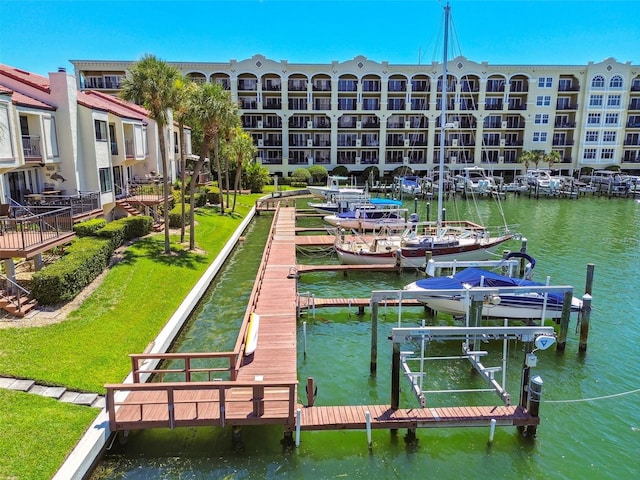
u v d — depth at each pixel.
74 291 17.30
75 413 11.59
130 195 32.50
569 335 18.70
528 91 76.50
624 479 11.13
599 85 76.62
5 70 27.22
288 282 23.50
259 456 11.55
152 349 15.36
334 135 76.56
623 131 78.31
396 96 76.88
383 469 11.29
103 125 27.98
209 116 25.88
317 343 18.14
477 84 76.12
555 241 35.88
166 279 21.48
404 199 63.03
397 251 27.06
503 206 57.09
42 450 10.20
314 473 11.11
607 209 54.16
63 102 24.91
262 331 17.11
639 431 12.88
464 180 64.19
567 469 11.43
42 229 18.34
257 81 74.19
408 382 15.29
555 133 79.00
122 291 18.94
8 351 13.48
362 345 18.02
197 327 19.03
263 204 53.88
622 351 17.44
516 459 11.71
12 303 15.77
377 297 15.84
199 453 11.57
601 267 28.34
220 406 11.51
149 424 11.43
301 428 11.84
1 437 10.30
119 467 11.06
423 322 15.27
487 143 78.31
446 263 21.31
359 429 12.12
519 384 15.24
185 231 30.53
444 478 11.08
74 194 25.72
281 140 76.62
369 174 72.38
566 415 13.52
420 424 12.17
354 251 28.34
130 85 23.36
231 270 27.39
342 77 75.88
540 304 18.75
